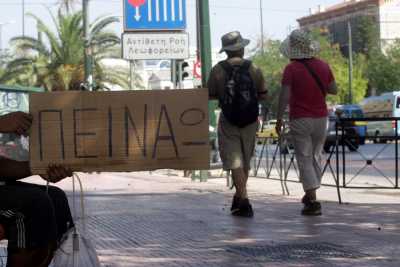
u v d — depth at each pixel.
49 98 4.25
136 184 15.48
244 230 8.47
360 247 7.32
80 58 43.31
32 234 4.10
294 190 13.55
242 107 9.30
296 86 9.57
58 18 43.59
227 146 9.55
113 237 8.05
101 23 43.50
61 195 4.52
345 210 10.16
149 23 16.91
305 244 7.52
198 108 4.29
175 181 16.42
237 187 9.57
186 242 7.72
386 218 9.33
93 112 4.26
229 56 9.54
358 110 45.31
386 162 22.86
